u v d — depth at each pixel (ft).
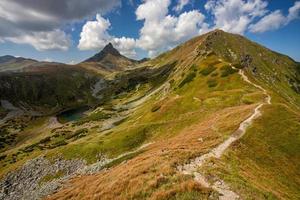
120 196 84.02
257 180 98.07
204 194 71.26
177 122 283.18
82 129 548.31
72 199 118.62
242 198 70.95
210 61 451.12
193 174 87.51
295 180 124.98
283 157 142.31
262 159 133.28
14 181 273.95
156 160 107.76
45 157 295.69
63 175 256.52
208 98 319.06
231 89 341.62
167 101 364.58
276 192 92.73
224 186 78.07
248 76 368.07
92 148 279.49
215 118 223.10
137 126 299.38
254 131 162.71
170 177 84.94
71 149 290.97
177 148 135.64
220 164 101.14
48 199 143.43
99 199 90.33
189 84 405.39
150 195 76.89
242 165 112.06
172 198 71.05
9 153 469.57
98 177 145.69
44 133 618.85
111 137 297.33
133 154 206.18
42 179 260.21
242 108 225.15
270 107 208.03
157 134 277.44
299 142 157.58
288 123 177.88
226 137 150.20
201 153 117.70
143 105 653.71
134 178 91.91
